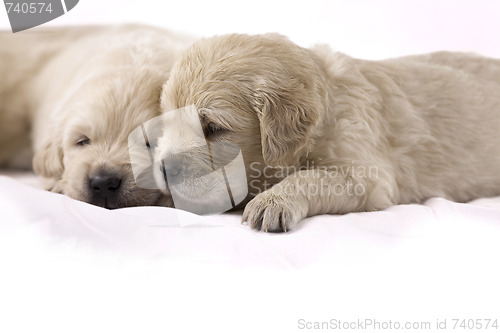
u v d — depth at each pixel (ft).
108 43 2.04
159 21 2.52
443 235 1.45
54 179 1.81
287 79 1.55
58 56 2.19
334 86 1.65
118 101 1.69
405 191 1.70
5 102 2.15
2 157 2.16
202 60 1.56
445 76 1.86
